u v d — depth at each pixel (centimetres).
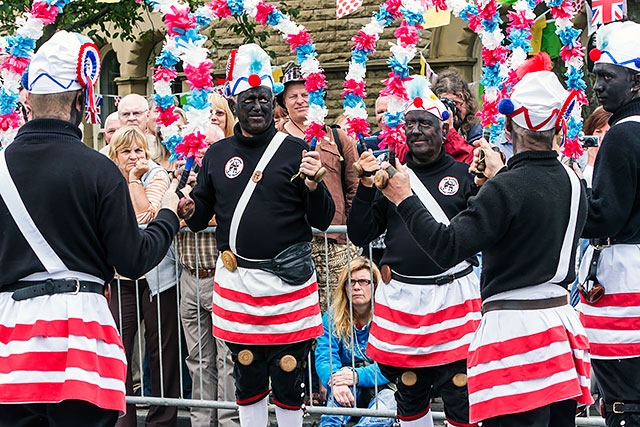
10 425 339
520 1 458
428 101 428
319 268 566
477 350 356
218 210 445
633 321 399
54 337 331
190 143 434
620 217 378
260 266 438
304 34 446
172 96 448
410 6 428
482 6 448
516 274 346
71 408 332
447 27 1048
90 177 336
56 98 344
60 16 973
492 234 339
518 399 343
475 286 433
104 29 1036
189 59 442
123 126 573
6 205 334
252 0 446
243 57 437
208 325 554
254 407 454
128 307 561
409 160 437
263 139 441
